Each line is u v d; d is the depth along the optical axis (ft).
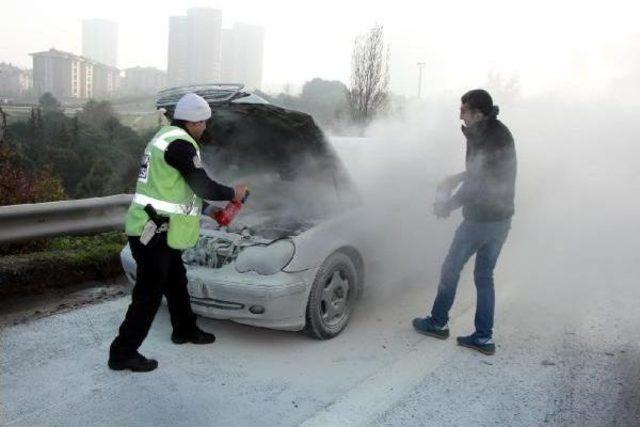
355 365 11.60
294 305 11.61
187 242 10.99
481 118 11.84
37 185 19.36
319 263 12.00
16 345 11.97
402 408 10.06
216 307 11.85
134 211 10.84
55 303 14.29
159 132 10.84
